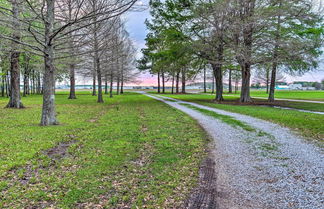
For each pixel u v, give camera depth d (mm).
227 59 20781
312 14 18266
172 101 25953
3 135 7578
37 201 3477
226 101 25500
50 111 9742
